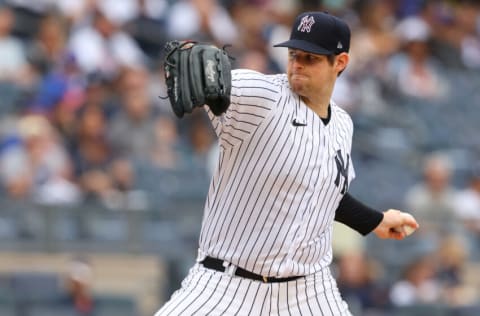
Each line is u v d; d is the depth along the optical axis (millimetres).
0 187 35125
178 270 36531
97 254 35188
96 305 33969
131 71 41250
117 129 38594
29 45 43750
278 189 15867
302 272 16453
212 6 49938
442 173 43312
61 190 35594
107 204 36031
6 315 32844
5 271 33938
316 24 15992
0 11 42312
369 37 58875
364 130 50625
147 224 36438
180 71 14984
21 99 39688
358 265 36438
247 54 48188
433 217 42500
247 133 15664
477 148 55094
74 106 38219
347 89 51344
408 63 58250
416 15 64375
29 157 35438
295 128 15883
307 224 16203
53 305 33469
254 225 16000
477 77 62938
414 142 52188
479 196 46375
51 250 34562
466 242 42812
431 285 38625
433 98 58000
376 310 36438
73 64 41094
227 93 14859
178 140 41812
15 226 34375
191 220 37531
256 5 55344
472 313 37750
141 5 47688
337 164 16422
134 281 35688
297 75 16000
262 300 16266
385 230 18453
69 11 43750
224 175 16078
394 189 45656
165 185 38688
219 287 16234
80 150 37125
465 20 67438
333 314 16828
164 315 16312
